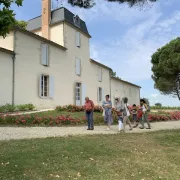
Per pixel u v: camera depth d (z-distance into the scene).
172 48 40.16
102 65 32.34
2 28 3.71
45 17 26.36
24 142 8.44
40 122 13.81
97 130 12.83
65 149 7.57
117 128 13.86
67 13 26.33
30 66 20.30
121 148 8.30
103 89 32.59
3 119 13.05
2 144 8.06
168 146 9.20
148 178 5.76
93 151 7.60
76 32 27.44
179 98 42.78
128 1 8.98
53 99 22.80
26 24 28.17
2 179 5.02
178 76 41.16
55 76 23.36
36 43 21.17
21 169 5.64
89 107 12.96
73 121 14.77
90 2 9.27
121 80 37.75
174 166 6.85
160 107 47.47
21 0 3.71
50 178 5.28
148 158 7.43
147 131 12.97
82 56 28.30
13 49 18.75
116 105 12.91
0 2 3.64
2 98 17.44
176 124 17.61
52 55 23.16
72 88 26.05
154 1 8.99
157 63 43.81
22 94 19.22
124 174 5.89
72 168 5.98
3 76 17.67
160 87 42.03
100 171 5.93
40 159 6.46
